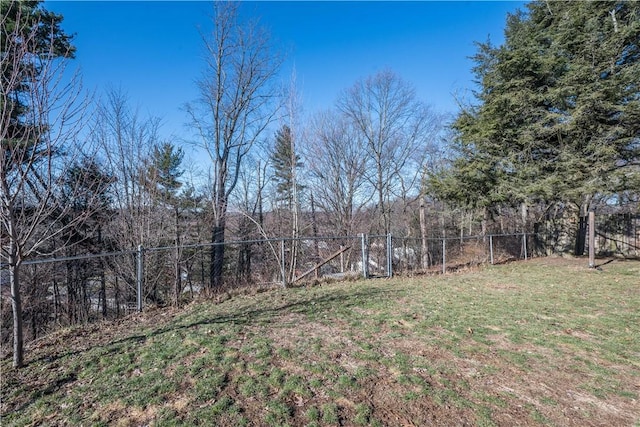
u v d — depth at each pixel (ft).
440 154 64.18
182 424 8.61
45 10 19.80
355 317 17.63
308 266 48.88
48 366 12.17
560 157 37.19
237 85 57.62
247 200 61.98
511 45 41.14
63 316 38.58
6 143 11.39
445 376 10.98
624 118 34.47
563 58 36.73
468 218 53.42
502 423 8.61
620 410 9.19
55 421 9.03
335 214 56.18
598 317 17.17
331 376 10.96
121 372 11.57
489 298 21.75
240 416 8.91
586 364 11.87
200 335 14.79
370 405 9.37
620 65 36.32
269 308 19.83
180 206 56.08
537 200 42.11
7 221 11.81
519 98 37.99
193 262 51.19
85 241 39.37
